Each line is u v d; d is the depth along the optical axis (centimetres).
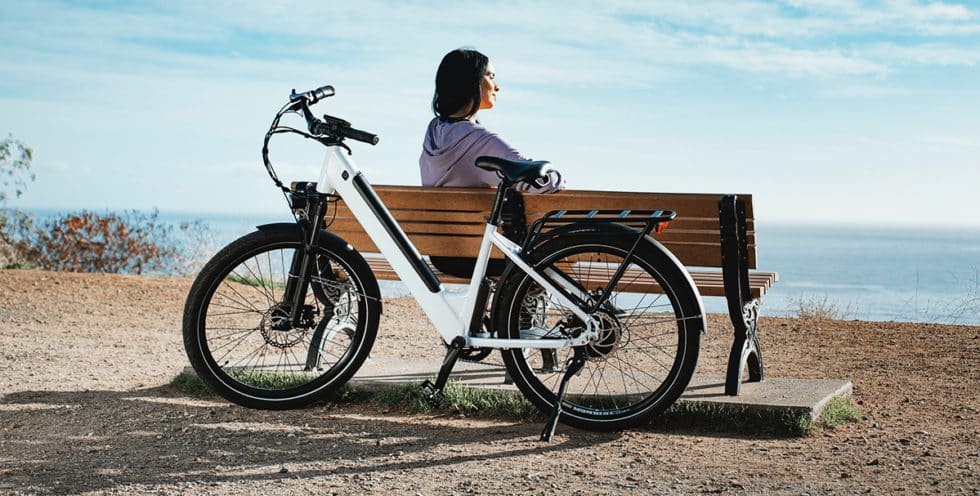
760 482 315
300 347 607
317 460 345
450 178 428
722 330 721
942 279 7619
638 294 397
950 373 535
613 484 315
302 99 400
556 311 409
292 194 411
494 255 412
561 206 407
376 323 420
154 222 1314
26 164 1205
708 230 405
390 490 310
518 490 309
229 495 306
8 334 661
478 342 389
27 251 1246
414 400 422
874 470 329
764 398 398
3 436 381
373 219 402
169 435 380
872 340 667
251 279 923
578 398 400
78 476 328
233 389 416
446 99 434
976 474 323
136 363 556
